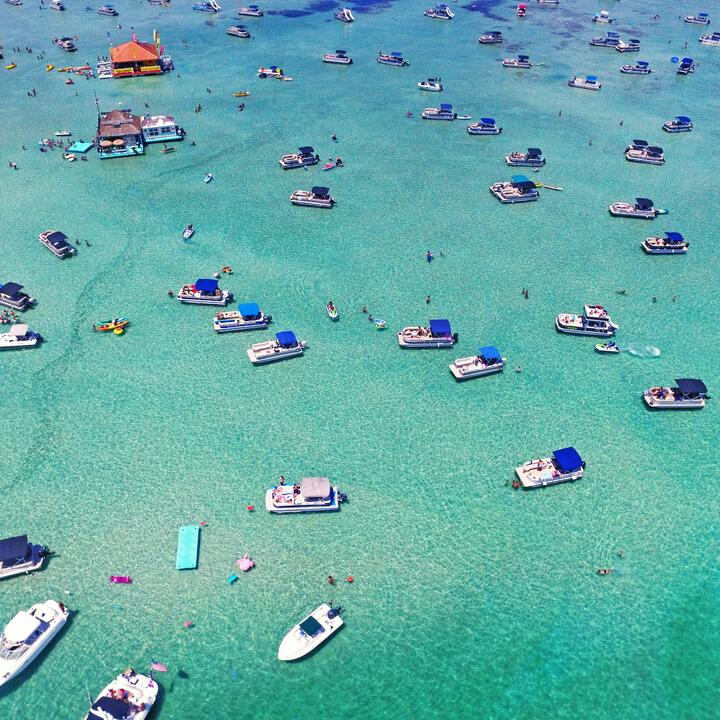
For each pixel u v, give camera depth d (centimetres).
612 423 5769
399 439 5559
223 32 16762
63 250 7662
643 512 5003
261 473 5206
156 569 4478
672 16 19425
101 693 3750
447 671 4016
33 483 5044
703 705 3906
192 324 6762
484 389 6097
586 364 6412
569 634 4222
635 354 6538
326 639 4131
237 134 11194
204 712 3778
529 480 5109
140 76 13588
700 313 7162
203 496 5003
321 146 10925
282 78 13788
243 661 4009
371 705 3853
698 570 4616
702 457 5466
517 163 10381
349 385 6094
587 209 9225
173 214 8750
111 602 4278
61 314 6800
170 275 7481
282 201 9194
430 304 7181
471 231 8631
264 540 4706
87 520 4781
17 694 3812
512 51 15988
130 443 5425
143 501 4944
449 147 11056
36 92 12556
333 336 6675
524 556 4669
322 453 5406
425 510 4966
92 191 9219
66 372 6106
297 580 4456
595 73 14662
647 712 3872
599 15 18462
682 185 9956
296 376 6178
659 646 4175
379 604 4344
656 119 12362
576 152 10975
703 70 15038
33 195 9038
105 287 7238
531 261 8019
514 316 7038
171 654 4028
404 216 8931
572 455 5194
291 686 3916
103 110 11844
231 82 13525
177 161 10194
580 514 4978
